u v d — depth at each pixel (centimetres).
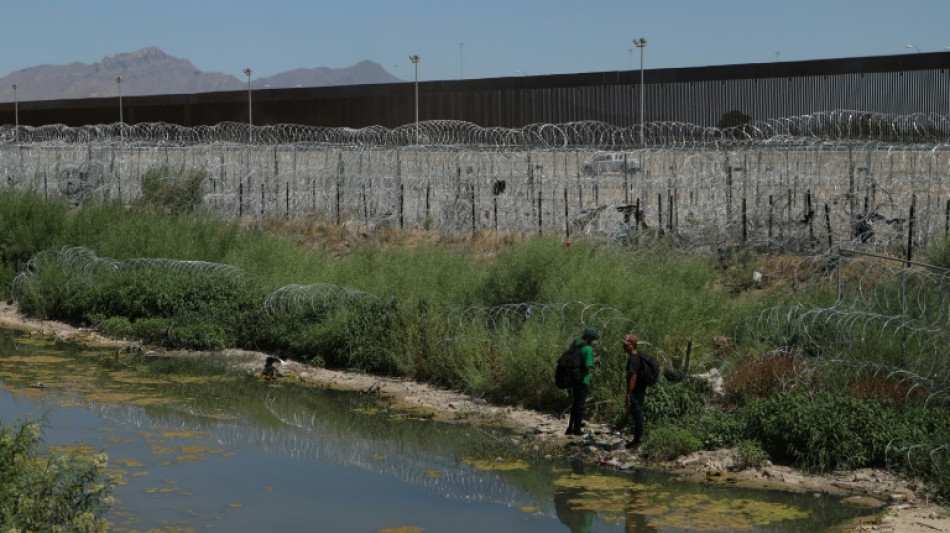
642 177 2941
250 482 1529
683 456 1627
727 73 4656
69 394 2081
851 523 1334
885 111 4212
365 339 2320
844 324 1766
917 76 4116
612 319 1936
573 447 1714
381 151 3759
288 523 1354
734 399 1773
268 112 6612
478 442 1756
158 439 1756
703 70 4725
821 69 4394
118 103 7312
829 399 1627
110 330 2709
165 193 3712
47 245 3303
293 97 6431
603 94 5062
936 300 1780
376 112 6053
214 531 1316
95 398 2047
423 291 2394
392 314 2333
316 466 1617
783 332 1925
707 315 2066
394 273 2561
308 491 1491
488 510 1416
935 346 1633
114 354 2497
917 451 1507
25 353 2506
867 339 1755
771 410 1644
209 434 1800
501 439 1772
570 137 5153
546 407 1948
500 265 2369
